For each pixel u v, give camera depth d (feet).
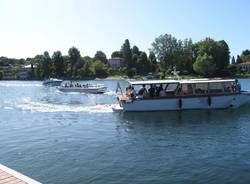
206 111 140.46
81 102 188.85
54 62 639.35
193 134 96.68
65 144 84.38
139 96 139.85
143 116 129.70
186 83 142.51
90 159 71.05
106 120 121.49
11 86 422.00
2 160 70.59
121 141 87.97
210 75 473.26
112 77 653.71
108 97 223.10
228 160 70.23
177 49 522.06
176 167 65.82
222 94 144.77
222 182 57.98
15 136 94.38
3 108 159.53
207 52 486.38
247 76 521.65
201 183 57.57
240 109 144.87
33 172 63.10
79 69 651.25
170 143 85.66
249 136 93.04
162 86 143.23
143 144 84.69
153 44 526.98
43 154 74.95
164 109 140.67
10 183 42.04
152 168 65.16
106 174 61.87
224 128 105.19
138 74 627.05
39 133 98.58
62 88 281.13
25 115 134.92
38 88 363.56
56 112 142.61
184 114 133.69
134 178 59.82
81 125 111.45
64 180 59.06
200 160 70.38
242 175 61.16
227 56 494.59
